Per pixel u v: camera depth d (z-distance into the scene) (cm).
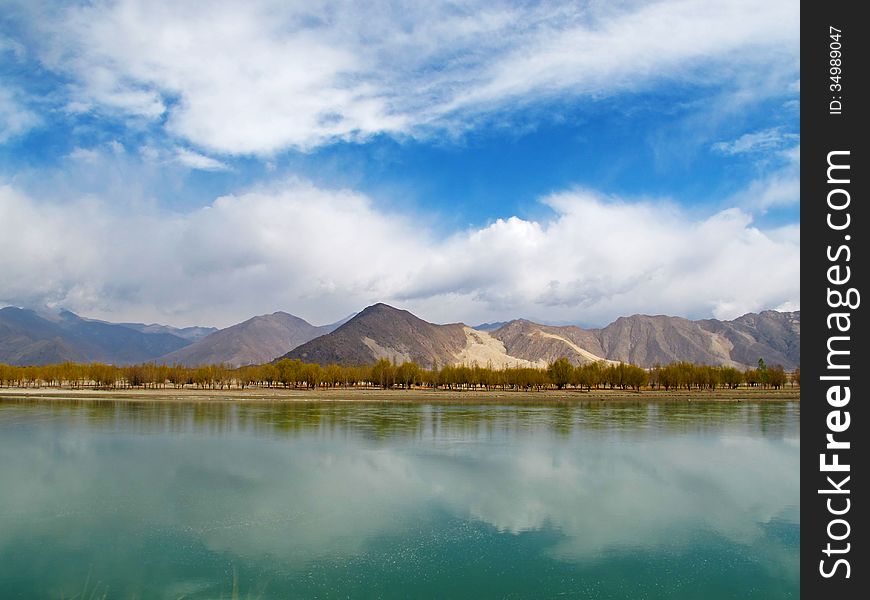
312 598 2364
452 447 5978
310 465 4972
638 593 2450
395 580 2545
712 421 8706
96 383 18500
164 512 3525
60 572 2609
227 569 2655
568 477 4553
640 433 7169
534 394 16338
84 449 5722
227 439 6488
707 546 3016
